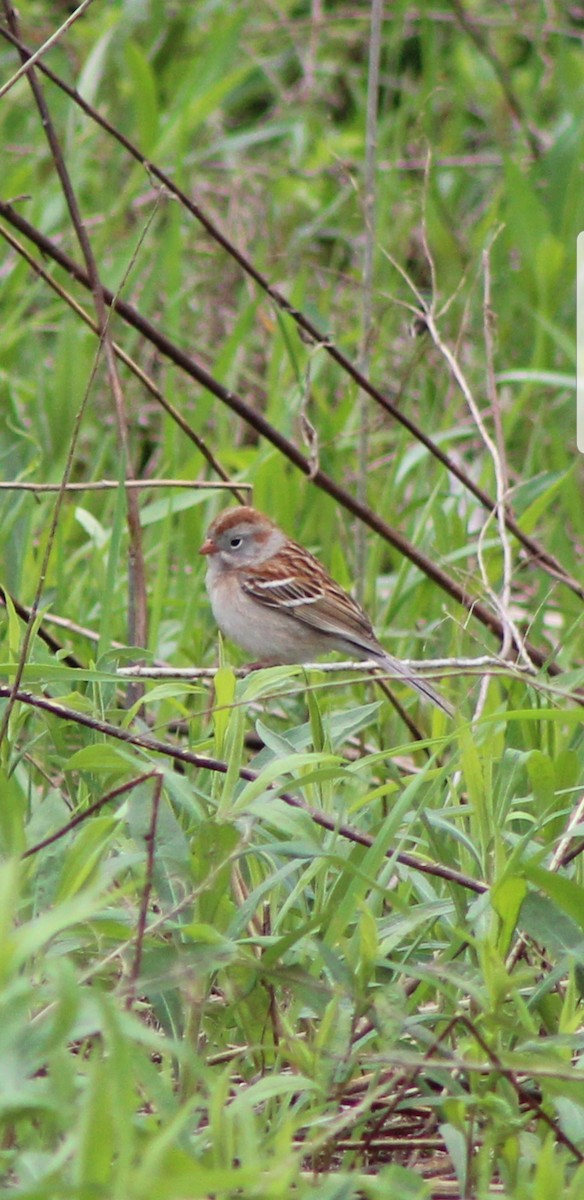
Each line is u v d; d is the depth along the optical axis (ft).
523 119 53.06
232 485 34.88
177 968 19.02
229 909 21.18
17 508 34.53
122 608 36.63
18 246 32.99
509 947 21.77
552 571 35.40
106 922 19.95
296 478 42.37
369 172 40.01
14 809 20.13
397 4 55.67
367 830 26.00
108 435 42.80
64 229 51.03
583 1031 20.89
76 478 44.60
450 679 35.47
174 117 48.24
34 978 19.25
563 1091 18.02
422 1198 17.07
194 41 58.70
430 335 40.19
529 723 28.04
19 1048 15.72
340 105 61.82
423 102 45.52
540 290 47.03
